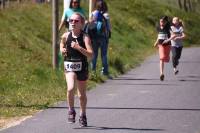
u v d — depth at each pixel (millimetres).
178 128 27203
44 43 54812
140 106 33625
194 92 39938
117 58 58969
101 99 36156
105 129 26906
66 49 27203
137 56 71875
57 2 45719
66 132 26234
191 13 154875
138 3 120062
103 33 46594
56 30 45688
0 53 45219
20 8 64000
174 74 51844
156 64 62406
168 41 46875
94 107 33156
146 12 116625
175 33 51906
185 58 71062
